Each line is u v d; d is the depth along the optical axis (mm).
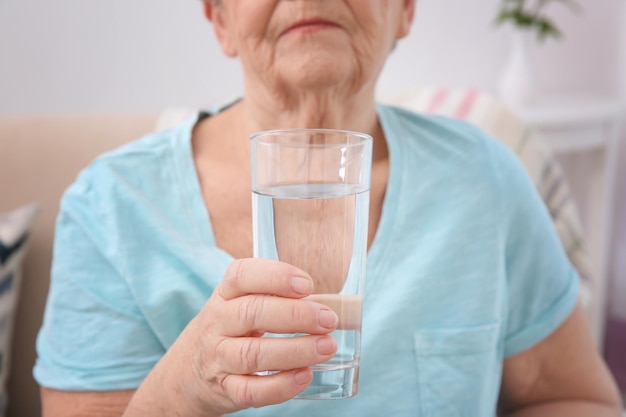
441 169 917
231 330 596
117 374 839
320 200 575
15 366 1246
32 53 1741
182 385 668
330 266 582
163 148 915
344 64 829
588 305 1289
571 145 2096
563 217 1347
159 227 867
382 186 906
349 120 897
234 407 643
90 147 1312
